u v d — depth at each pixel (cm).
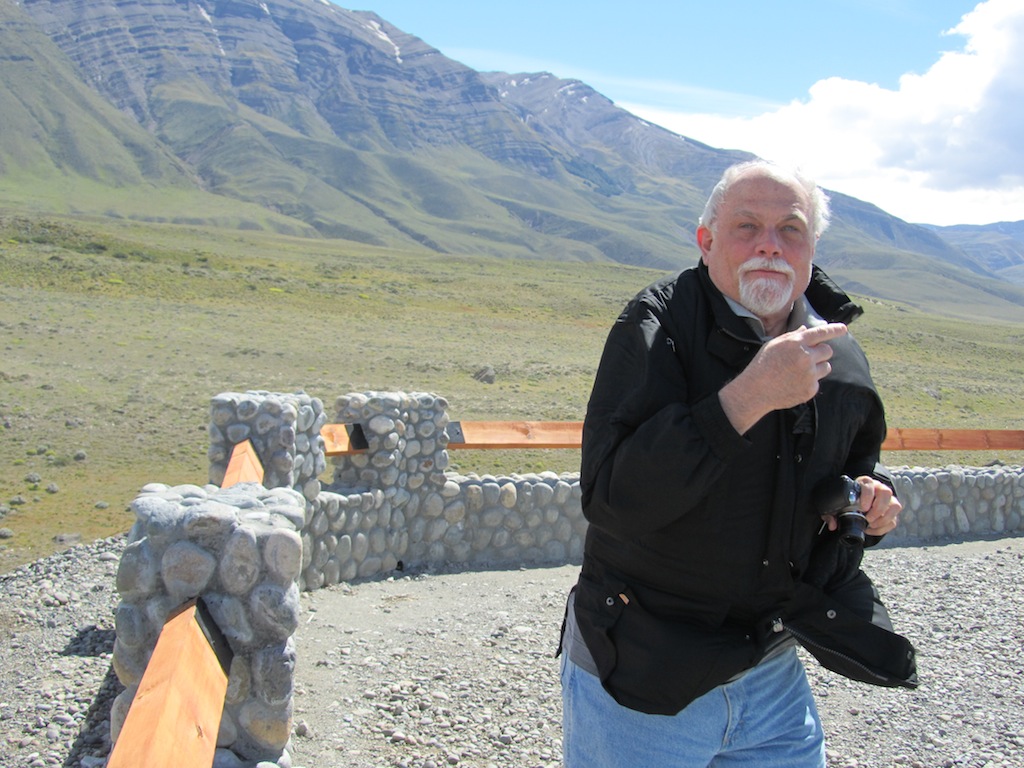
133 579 317
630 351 259
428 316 4294
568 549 923
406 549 852
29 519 1092
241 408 662
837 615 272
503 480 900
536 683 571
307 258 8625
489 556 890
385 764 460
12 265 3488
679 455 233
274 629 320
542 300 5847
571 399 2344
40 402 1639
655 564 263
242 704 320
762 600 268
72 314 2770
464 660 605
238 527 316
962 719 550
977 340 7369
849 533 262
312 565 749
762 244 263
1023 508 1130
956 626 718
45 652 612
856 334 5584
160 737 209
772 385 229
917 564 930
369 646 623
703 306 267
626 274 10812
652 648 259
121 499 1205
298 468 702
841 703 571
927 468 1124
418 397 855
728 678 261
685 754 264
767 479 261
